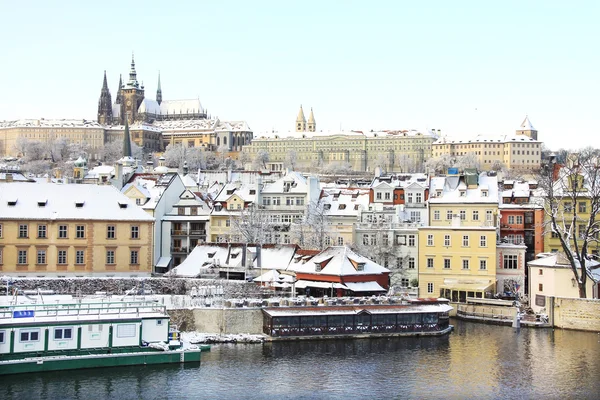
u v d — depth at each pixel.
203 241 155.62
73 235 135.12
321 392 90.88
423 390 92.06
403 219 157.88
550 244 151.38
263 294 125.56
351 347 111.50
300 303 117.12
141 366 98.50
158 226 163.38
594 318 123.75
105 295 120.94
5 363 92.56
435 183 156.75
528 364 103.19
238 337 111.75
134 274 138.75
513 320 126.94
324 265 131.50
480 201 148.25
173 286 129.62
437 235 143.75
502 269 142.75
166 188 167.38
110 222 137.25
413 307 120.38
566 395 90.56
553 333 122.94
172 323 112.38
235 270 138.88
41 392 88.00
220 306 115.81
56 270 134.38
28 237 133.25
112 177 191.38
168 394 88.81
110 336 98.38
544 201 147.25
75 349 96.81
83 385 90.88
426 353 108.81
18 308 100.06
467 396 89.88
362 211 161.12
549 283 133.25
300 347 110.75
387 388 92.62
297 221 165.00
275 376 96.44
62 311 102.00
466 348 111.88
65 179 193.38
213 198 184.12
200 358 103.00
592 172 150.25
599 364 103.12
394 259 149.88
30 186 138.88
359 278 130.25
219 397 88.31
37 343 95.06
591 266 134.38
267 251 142.12
